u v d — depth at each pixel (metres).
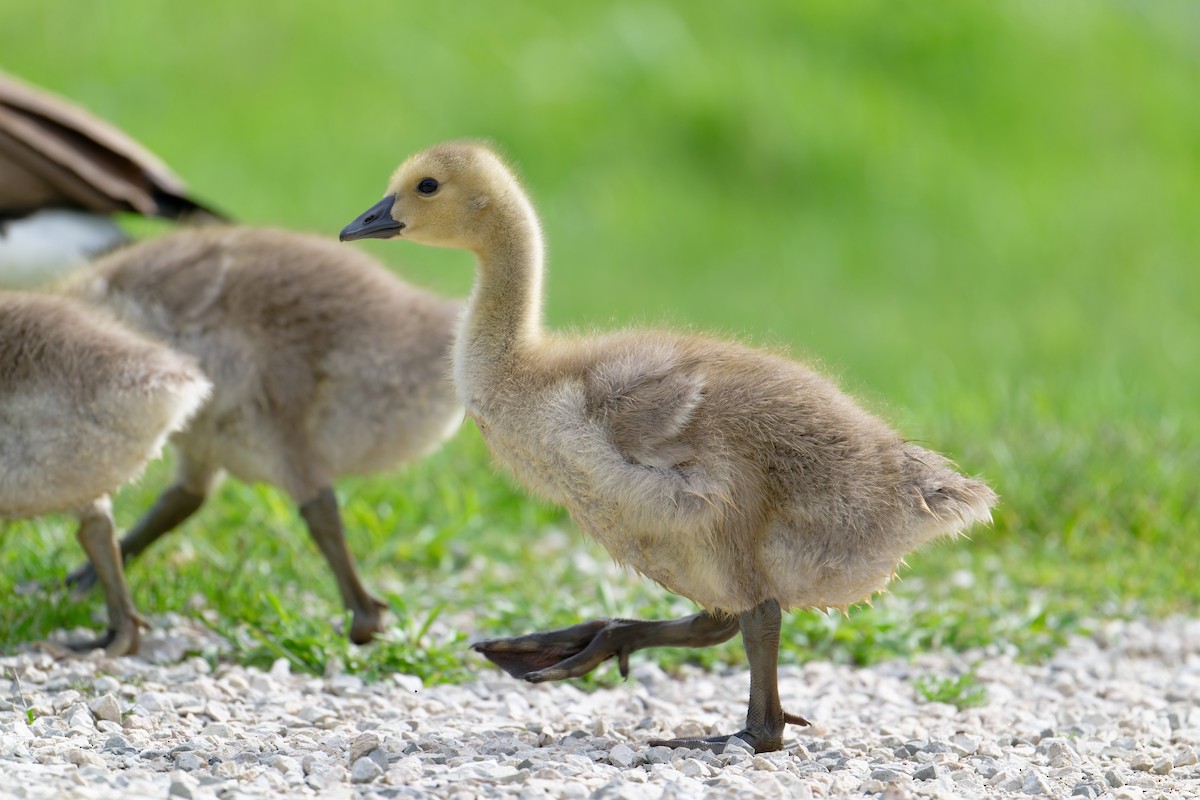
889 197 27.45
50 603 11.15
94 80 26.81
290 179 25.27
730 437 8.70
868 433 8.91
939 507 8.64
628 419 8.74
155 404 9.74
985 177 28.25
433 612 11.12
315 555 12.80
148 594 11.57
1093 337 23.00
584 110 27.81
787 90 28.67
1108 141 29.67
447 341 11.30
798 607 9.00
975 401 17.14
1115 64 31.36
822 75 29.41
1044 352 22.12
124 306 11.12
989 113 29.72
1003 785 8.36
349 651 10.88
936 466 8.84
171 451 11.91
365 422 11.22
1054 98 30.23
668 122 27.88
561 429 8.88
